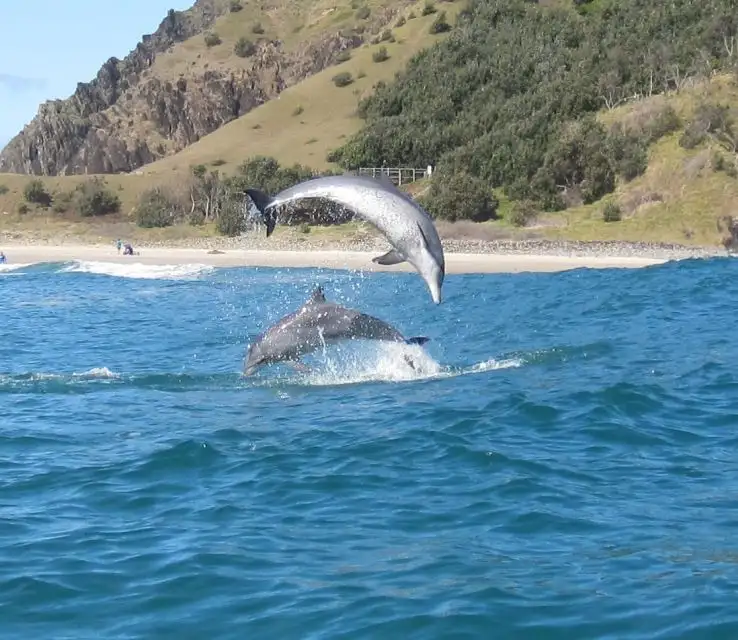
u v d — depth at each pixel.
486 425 14.22
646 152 78.12
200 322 33.03
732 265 44.31
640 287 35.28
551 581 8.41
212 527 10.18
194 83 161.12
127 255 73.00
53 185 109.75
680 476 11.55
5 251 79.94
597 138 79.38
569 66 97.38
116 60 182.12
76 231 95.19
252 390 17.94
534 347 22.14
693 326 24.27
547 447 13.01
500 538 9.59
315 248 71.56
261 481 11.84
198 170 109.75
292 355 17.66
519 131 86.44
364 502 10.91
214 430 14.48
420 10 143.12
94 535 10.00
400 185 92.06
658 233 69.56
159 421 15.43
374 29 165.38
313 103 126.94
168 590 8.48
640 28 97.31
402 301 37.69
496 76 101.12
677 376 17.50
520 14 117.75
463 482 11.52
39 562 9.21
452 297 37.66
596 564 8.79
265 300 42.41
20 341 27.72
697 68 86.44
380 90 118.31
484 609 7.84
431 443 13.30
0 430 14.94
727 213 70.19
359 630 7.57
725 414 14.61
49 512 10.86
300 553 9.32
